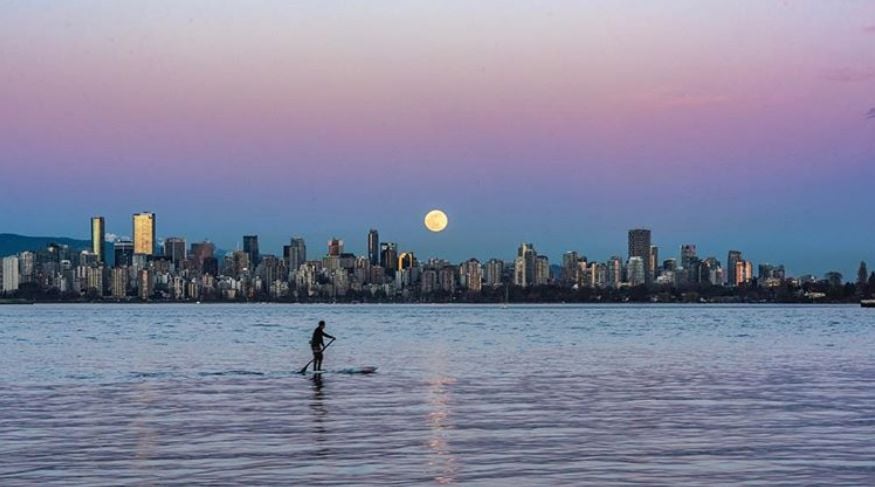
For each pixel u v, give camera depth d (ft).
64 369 201.67
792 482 77.46
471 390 151.23
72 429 107.24
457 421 113.60
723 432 103.91
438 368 202.18
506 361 226.17
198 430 106.42
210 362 226.17
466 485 77.00
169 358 242.37
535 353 262.06
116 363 222.28
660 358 236.63
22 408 127.24
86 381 170.50
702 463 85.61
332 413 121.49
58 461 87.20
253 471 82.58
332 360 233.55
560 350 278.26
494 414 120.06
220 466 84.84
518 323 638.94
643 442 97.19
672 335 405.39
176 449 93.56
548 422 112.37
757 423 110.93
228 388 156.15
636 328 515.91
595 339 362.94
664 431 104.83
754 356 244.63
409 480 78.95
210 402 134.72
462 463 86.12
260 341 350.23
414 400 136.67
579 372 188.85
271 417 117.91
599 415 118.73
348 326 568.00
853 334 412.77
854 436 100.68
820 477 79.36
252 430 106.52
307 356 250.78
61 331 472.85
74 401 136.05
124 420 115.03
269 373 189.47
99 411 123.95
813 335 400.88
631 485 76.69
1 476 80.43
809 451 91.56
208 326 567.59
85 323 647.15
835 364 212.02
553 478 79.51
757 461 86.43
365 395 143.95
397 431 105.50
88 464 85.81
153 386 160.15
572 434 102.94
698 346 301.43
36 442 97.86
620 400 135.54
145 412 122.83
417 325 591.37
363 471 82.58
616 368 200.44
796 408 125.08
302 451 92.48
